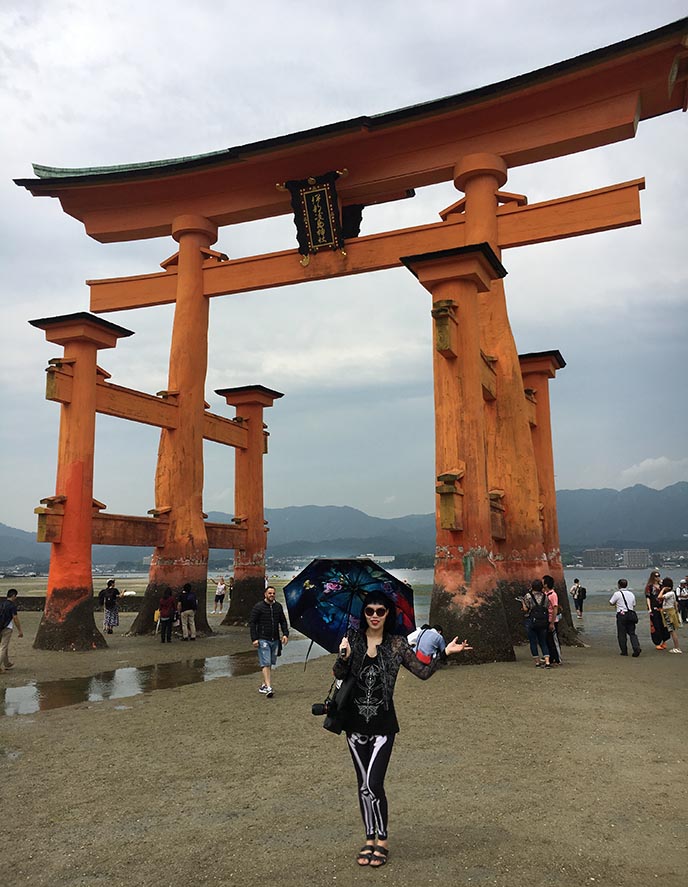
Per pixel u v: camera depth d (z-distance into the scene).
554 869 4.61
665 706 9.98
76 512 18.70
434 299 16.38
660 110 19.41
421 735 8.31
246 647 18.80
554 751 7.55
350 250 21.36
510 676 12.78
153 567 22.27
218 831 5.43
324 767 7.16
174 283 23.75
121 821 5.70
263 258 22.64
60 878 4.66
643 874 4.53
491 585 15.18
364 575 5.40
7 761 7.58
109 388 20.16
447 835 5.21
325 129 20.09
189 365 22.98
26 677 13.78
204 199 23.45
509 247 19.78
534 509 19.55
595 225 18.48
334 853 4.95
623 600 16.20
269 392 27.62
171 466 22.59
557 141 19.12
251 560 26.17
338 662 5.12
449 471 15.56
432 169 20.53
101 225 24.38
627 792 6.16
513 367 19.92
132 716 9.95
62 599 18.34
